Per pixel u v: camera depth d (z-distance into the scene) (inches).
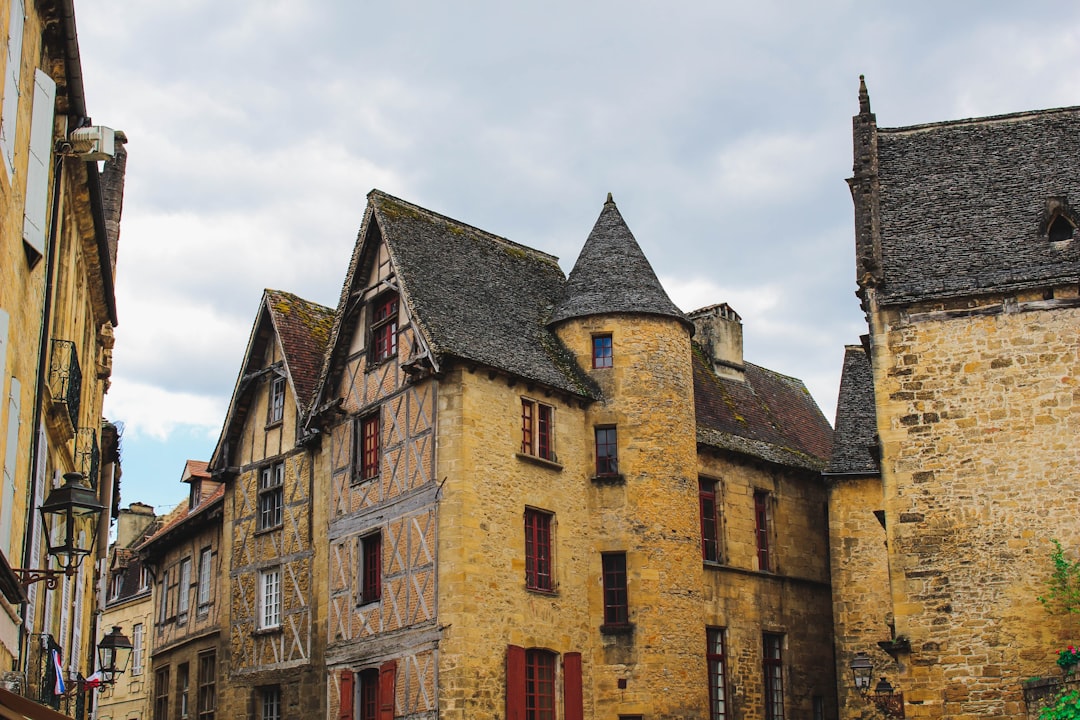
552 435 866.8
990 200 742.5
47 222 535.2
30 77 468.1
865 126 773.9
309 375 992.9
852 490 947.3
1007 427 665.0
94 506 412.2
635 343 903.7
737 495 983.0
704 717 853.8
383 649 820.0
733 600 944.3
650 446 884.0
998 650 636.1
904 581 660.7
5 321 403.5
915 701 642.2
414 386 847.1
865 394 1006.4
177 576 1133.7
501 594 794.2
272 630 945.5
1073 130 765.9
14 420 437.7
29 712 329.7
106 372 831.7
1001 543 650.8
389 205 919.0
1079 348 663.8
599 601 858.8
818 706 994.1
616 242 957.2
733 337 1143.6
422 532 808.9
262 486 1008.2
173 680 1093.1
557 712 814.5
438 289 874.1
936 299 691.4
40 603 563.8
